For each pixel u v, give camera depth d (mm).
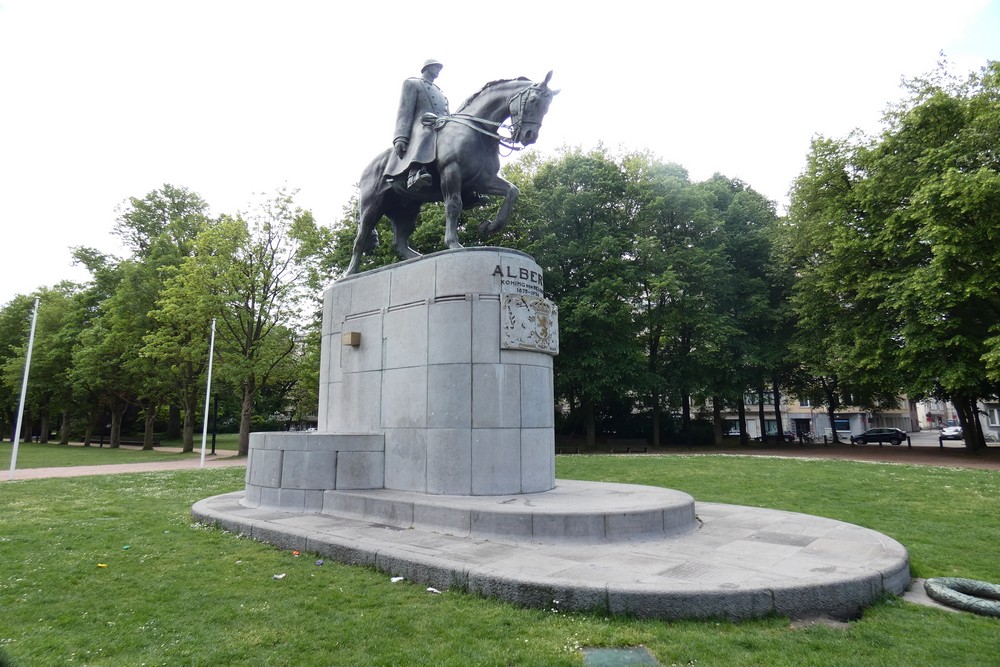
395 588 5934
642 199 35531
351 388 10719
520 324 9344
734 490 14742
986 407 62281
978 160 23359
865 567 5887
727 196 42438
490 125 10258
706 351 35750
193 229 40281
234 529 8633
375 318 10492
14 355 52375
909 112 26422
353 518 8711
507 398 9156
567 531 7031
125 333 36750
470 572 5734
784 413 69688
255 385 34438
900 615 5211
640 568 5848
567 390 35438
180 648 4457
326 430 11180
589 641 4531
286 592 5812
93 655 4324
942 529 9602
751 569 5801
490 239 28953
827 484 15602
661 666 4133
